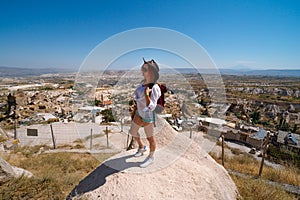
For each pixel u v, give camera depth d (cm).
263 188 411
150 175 256
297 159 1073
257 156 1270
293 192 528
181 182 259
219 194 270
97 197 233
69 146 1186
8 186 367
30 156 892
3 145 1245
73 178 471
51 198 353
